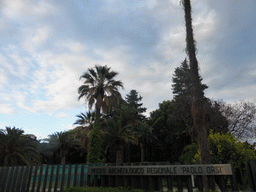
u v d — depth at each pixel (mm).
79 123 27969
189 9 10500
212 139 9516
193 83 9328
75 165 9633
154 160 46219
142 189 7500
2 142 25203
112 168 8508
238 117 27859
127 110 36062
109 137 28188
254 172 6793
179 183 7129
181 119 34156
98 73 25438
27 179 10594
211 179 6844
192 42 9875
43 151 38344
